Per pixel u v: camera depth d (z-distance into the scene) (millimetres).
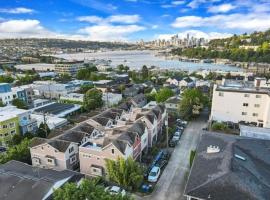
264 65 177250
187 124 57781
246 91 51938
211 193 21109
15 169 29109
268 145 31547
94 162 35188
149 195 31016
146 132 42906
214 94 54562
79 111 68438
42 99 81062
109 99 75562
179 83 109688
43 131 47375
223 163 24844
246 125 49250
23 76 125750
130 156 33406
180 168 37594
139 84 105375
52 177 26844
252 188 21203
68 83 103438
